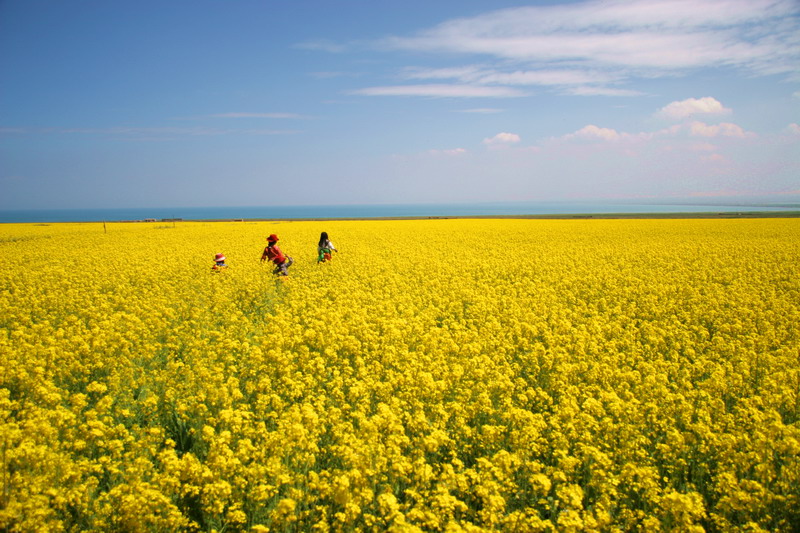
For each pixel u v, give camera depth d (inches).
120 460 231.5
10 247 1231.5
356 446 226.8
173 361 364.5
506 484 209.6
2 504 182.4
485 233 1772.9
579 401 312.2
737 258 991.0
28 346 362.0
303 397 321.4
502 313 543.5
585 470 232.1
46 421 240.1
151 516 181.9
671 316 529.0
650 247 1246.9
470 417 279.6
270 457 226.2
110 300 605.0
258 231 1867.6
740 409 271.7
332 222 2647.6
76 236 1616.6
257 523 200.1
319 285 714.8
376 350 404.5
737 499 191.5
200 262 921.5
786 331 458.6
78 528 192.9
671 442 239.1
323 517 194.2
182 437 270.1
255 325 490.6
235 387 305.3
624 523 201.6
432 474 211.0
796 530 198.7
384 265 876.0
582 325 478.9
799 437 230.1
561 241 1469.0
